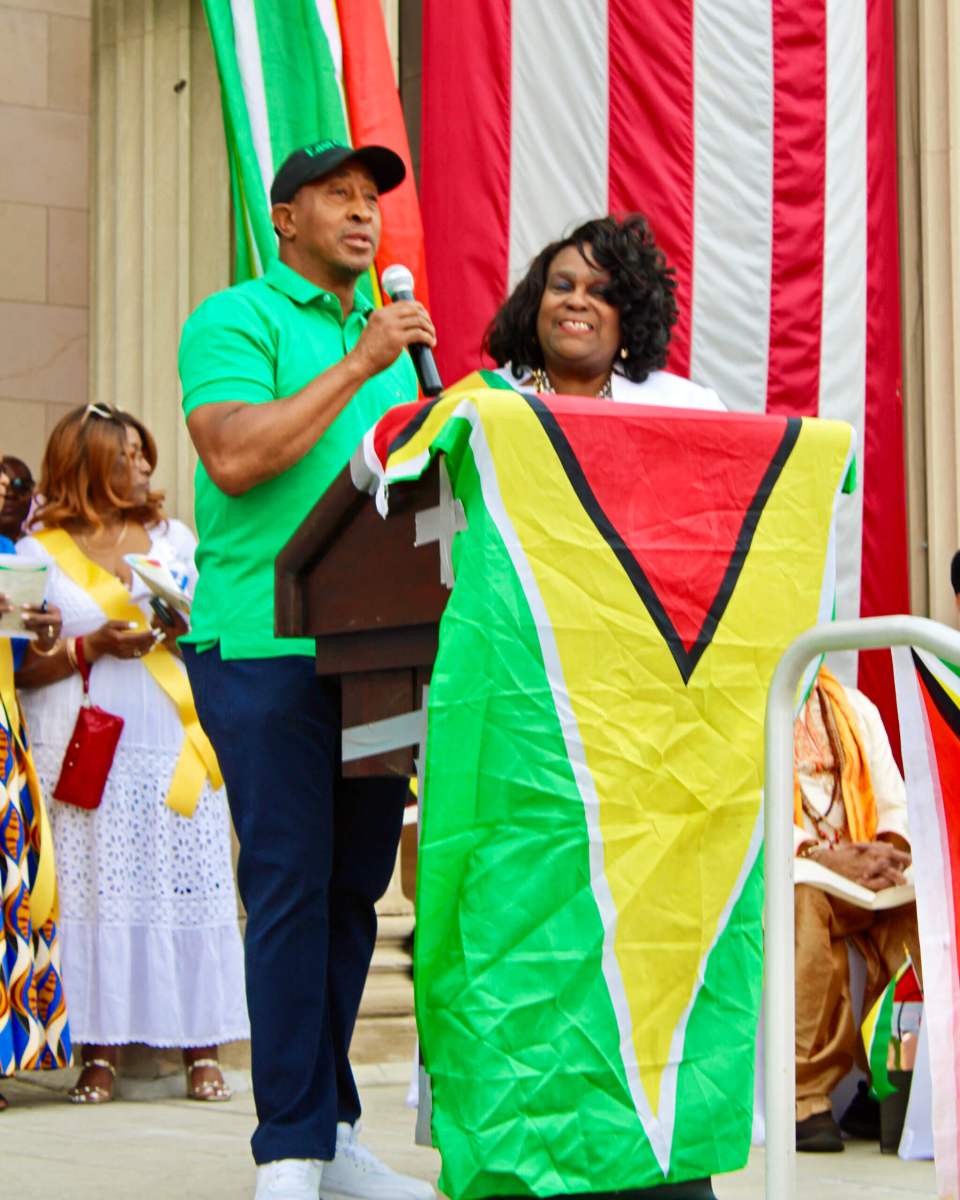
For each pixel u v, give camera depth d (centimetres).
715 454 405
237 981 800
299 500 492
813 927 693
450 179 954
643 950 391
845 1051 691
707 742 401
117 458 810
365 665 424
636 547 394
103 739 782
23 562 756
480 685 377
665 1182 392
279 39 856
